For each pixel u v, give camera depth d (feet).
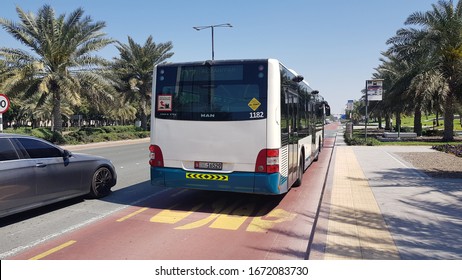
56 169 22.12
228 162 21.74
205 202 25.40
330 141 91.56
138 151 68.85
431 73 75.82
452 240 16.42
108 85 86.43
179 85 22.89
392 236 17.01
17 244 17.01
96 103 91.25
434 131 106.93
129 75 121.39
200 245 16.90
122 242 17.25
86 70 85.10
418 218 19.84
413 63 85.10
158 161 23.41
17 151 20.24
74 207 23.73
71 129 212.43
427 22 77.10
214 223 20.43
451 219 19.62
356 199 24.40
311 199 26.45
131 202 25.25
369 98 73.10
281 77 22.29
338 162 44.50
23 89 79.30
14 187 19.43
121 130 124.88
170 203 25.05
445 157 48.83
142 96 126.82
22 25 77.87
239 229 19.36
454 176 33.06
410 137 95.61
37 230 19.02
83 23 83.61
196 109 22.40
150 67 123.44
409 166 40.42
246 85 21.48
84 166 24.49
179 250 16.25
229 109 21.71
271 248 16.58
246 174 21.34
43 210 22.97
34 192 20.61
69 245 16.88
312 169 41.65
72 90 80.79
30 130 82.99
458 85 76.74
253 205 24.66
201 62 22.44
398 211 21.29
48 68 82.48
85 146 83.51
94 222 20.44
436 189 27.43
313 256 14.82
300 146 30.71
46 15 79.41
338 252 15.19
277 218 21.52
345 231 17.79
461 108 81.87
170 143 23.04
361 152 57.82
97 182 26.00
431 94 74.49
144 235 18.26
